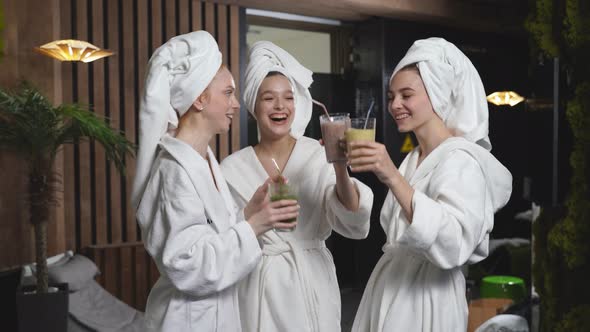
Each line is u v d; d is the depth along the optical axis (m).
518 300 3.45
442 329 1.78
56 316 3.79
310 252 2.21
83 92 4.72
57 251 4.58
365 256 6.23
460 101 1.88
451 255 1.67
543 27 2.46
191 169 1.58
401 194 1.66
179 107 1.66
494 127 7.15
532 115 2.52
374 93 6.20
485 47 6.99
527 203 7.42
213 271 1.55
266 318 2.12
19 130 3.72
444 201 1.71
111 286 4.73
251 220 1.64
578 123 2.34
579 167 2.35
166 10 5.08
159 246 1.57
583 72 2.37
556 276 2.52
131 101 4.95
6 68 4.28
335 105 6.31
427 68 1.81
